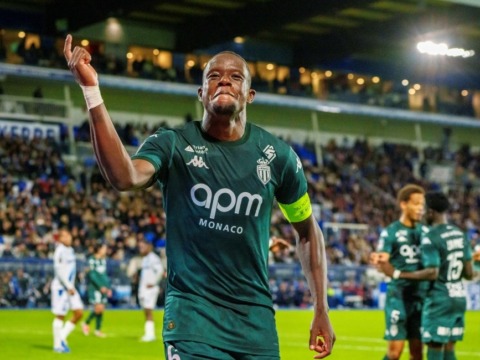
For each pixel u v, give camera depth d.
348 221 44.47
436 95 52.94
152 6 38.22
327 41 47.16
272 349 4.92
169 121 46.72
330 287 35.91
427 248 10.55
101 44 42.91
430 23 42.31
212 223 4.88
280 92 47.41
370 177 49.44
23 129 40.56
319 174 47.81
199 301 4.86
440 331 10.52
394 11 42.31
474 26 42.91
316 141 49.88
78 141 42.06
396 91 51.69
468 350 18.67
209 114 4.93
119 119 45.19
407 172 51.56
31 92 42.34
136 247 33.53
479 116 54.38
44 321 24.55
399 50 51.09
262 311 4.96
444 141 55.19
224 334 4.82
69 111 42.03
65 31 41.22
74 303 16.86
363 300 36.59
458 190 51.88
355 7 37.75
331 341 5.09
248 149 4.99
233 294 4.91
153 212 37.69
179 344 4.79
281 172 5.05
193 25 44.84
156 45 45.56
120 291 31.42
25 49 40.12
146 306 19.25
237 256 4.91
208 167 4.90
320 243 5.31
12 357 15.72
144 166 4.68
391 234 11.08
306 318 28.30
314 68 49.50
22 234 32.25
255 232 4.95
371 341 20.92
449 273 10.62
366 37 45.28
